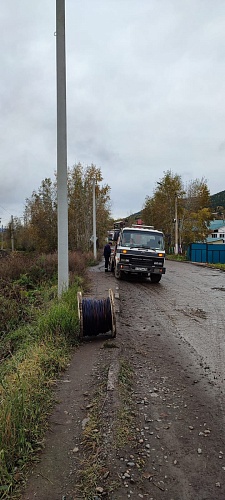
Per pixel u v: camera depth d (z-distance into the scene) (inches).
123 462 137.5
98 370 223.3
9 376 206.4
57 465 135.8
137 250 690.8
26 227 2218.3
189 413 175.9
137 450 144.9
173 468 135.2
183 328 342.6
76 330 288.2
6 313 378.0
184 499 120.6
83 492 122.6
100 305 288.7
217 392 201.0
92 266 1176.2
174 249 2320.4
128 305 452.4
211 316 398.6
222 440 153.9
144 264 685.9
